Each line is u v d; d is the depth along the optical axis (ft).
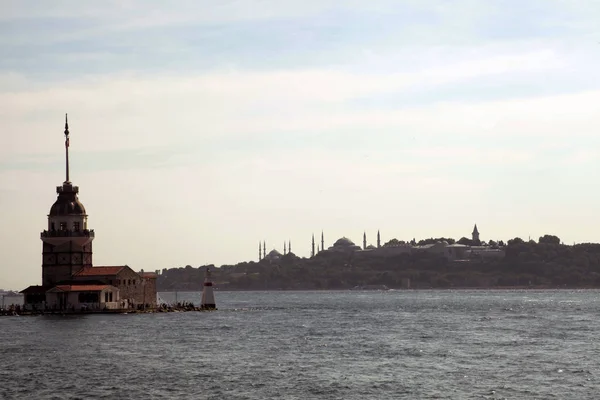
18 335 625.82
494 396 355.97
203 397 354.95
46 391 369.71
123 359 474.08
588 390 368.89
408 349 523.70
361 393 363.15
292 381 392.88
